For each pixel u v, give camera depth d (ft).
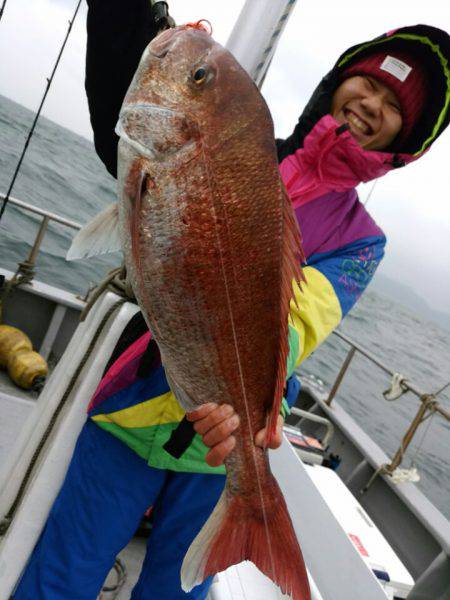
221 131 1.71
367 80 3.05
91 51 2.37
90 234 1.88
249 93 1.73
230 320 1.85
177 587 2.78
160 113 1.72
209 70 1.70
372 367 38.83
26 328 7.20
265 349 1.93
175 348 1.90
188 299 1.82
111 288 2.71
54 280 22.24
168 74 1.73
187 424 2.25
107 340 2.62
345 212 2.91
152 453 2.60
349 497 4.75
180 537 2.77
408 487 6.00
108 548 2.73
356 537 4.17
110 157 2.56
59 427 2.74
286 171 2.88
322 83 3.18
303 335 2.55
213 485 2.75
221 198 1.74
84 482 2.71
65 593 2.68
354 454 6.97
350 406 24.59
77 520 2.69
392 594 3.81
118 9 2.31
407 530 5.67
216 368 1.92
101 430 2.73
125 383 2.57
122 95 2.40
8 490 2.84
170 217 1.75
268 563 2.02
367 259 2.90
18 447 2.98
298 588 1.94
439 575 4.97
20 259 22.54
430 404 5.90
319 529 3.37
